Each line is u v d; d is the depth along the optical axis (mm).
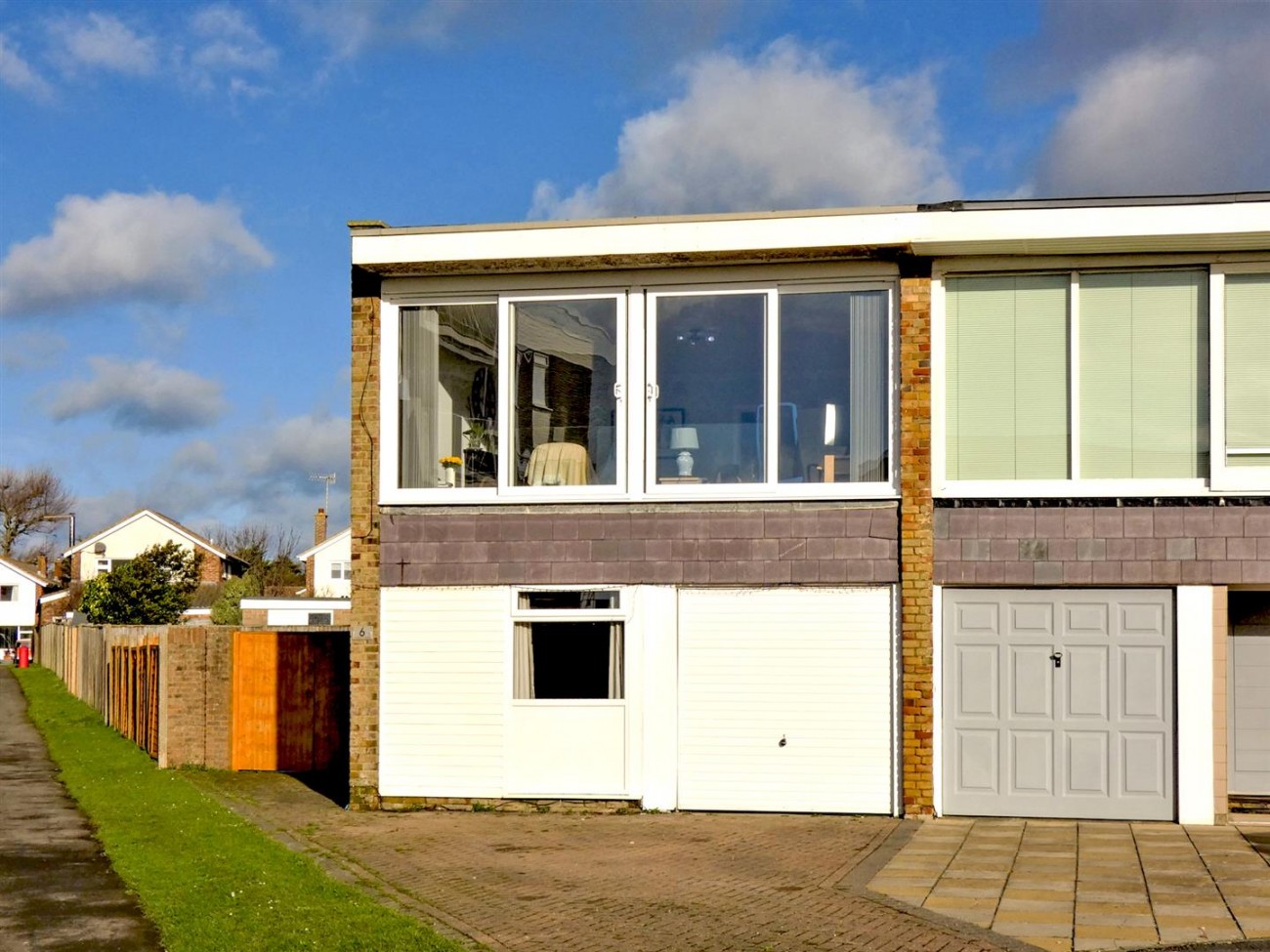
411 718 14688
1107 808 13555
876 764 13875
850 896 10148
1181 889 10273
